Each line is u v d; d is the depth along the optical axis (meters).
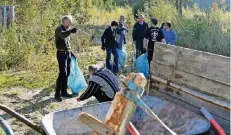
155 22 8.00
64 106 6.63
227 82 3.72
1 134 5.18
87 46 11.49
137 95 1.97
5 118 5.99
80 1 12.95
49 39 9.90
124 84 1.99
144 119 4.30
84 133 3.89
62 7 11.99
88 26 14.84
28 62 9.47
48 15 11.27
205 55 3.99
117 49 8.84
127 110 1.97
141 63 7.83
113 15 19.77
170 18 14.20
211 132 3.80
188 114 3.87
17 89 7.60
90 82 4.93
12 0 12.30
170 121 4.02
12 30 9.86
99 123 1.98
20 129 5.58
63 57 6.74
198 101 4.13
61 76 6.83
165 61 4.63
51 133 3.24
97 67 5.07
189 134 3.36
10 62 9.41
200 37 11.59
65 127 3.79
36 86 7.82
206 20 12.51
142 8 18.36
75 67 6.98
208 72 3.97
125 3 23.77
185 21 12.92
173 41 9.00
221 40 11.05
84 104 6.75
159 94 4.80
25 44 9.73
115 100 2.00
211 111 3.95
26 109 6.46
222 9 13.76
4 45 9.67
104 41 8.65
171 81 4.55
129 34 12.34
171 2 16.70
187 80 4.29
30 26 11.01
